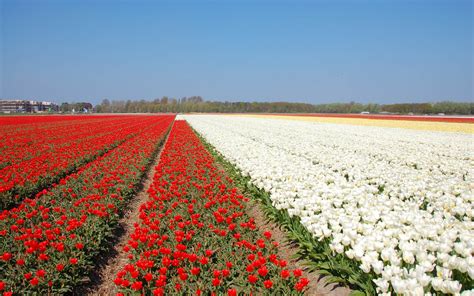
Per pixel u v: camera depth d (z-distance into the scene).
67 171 15.40
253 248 7.01
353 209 7.69
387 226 6.60
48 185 13.59
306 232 7.56
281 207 8.55
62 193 11.88
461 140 25.28
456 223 6.67
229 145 20.14
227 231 8.28
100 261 8.02
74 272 6.81
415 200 8.82
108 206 9.44
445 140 25.22
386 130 35.88
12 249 7.59
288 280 6.32
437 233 6.23
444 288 4.50
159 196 11.02
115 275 7.53
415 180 11.13
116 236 9.42
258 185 10.73
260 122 54.16
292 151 19.11
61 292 6.40
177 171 14.41
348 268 5.91
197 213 9.17
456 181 10.46
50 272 6.60
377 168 12.72
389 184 10.54
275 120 61.41
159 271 6.57
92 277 7.38
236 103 142.38
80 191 12.32
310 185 10.27
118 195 11.41
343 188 10.03
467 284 5.05
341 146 21.31
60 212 9.71
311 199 8.29
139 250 7.62
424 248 5.53
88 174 14.46
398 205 8.20
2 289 5.82
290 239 8.35
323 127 41.16
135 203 12.33
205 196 10.91
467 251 5.31
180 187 12.23
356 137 27.62
